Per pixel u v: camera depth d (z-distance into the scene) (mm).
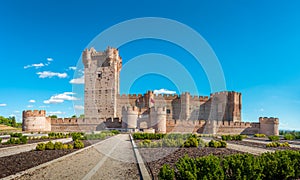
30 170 9297
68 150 15820
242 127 53625
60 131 52062
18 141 20969
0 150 15984
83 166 10562
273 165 7715
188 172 6074
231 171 6992
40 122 50844
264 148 18578
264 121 53469
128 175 8969
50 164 10750
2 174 8578
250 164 6910
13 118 102062
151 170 9234
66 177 8586
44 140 25812
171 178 6090
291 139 32938
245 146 20094
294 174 8070
